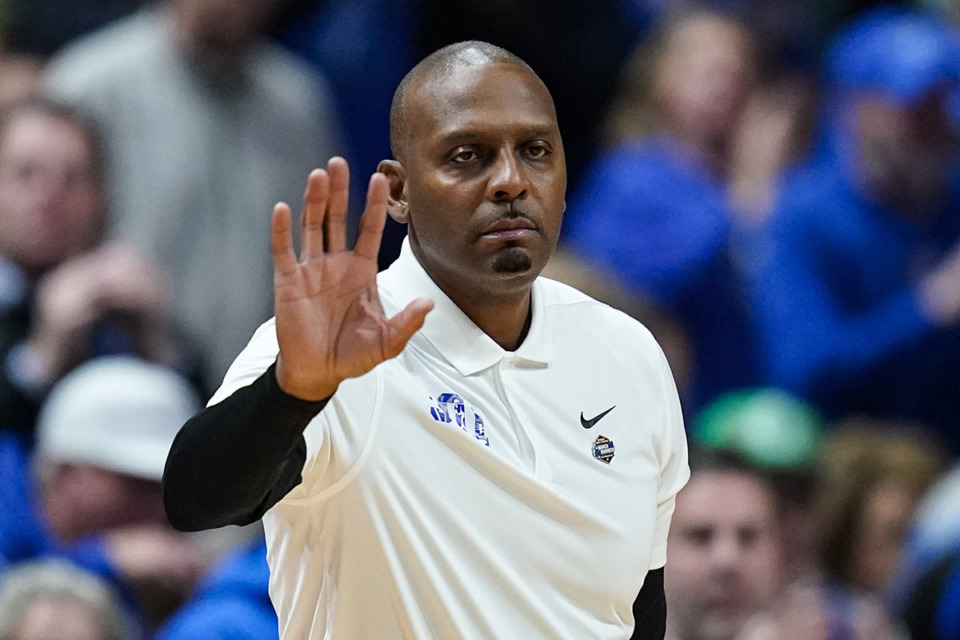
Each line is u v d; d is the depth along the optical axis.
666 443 12.41
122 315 24.44
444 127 11.29
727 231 28.11
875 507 22.59
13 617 18.38
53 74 27.72
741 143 29.77
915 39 28.11
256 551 18.34
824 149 30.16
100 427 21.98
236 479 10.26
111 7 29.80
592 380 12.12
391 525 11.12
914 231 27.80
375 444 11.12
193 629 17.47
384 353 10.18
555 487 11.57
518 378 11.85
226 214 27.33
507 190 11.20
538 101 11.41
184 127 27.16
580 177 30.98
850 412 27.53
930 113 27.48
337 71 29.88
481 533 11.27
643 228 28.08
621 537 11.66
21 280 24.98
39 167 25.42
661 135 29.41
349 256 10.24
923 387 27.45
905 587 22.31
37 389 23.89
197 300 26.89
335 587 11.27
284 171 28.16
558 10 30.66
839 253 27.72
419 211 11.47
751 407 22.52
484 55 11.52
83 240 25.86
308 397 10.21
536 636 11.31
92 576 19.44
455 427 11.32
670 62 29.75
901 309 27.44
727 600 20.06
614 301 23.73
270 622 17.50
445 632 11.20
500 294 11.60
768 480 20.69
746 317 28.05
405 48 30.45
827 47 31.59
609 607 11.67
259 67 28.36
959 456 27.33
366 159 30.05
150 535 21.73
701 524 20.22
